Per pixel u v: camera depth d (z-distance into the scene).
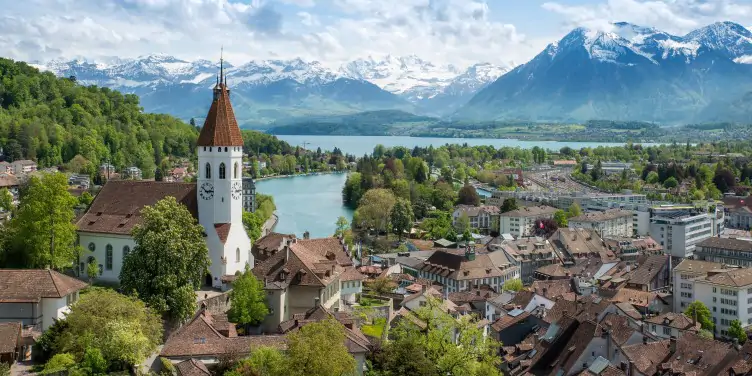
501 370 184.38
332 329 132.38
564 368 169.88
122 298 144.38
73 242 196.12
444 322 157.12
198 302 172.50
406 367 134.50
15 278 147.38
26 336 136.12
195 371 127.50
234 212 197.50
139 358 130.62
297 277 175.12
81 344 132.88
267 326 168.75
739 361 165.25
